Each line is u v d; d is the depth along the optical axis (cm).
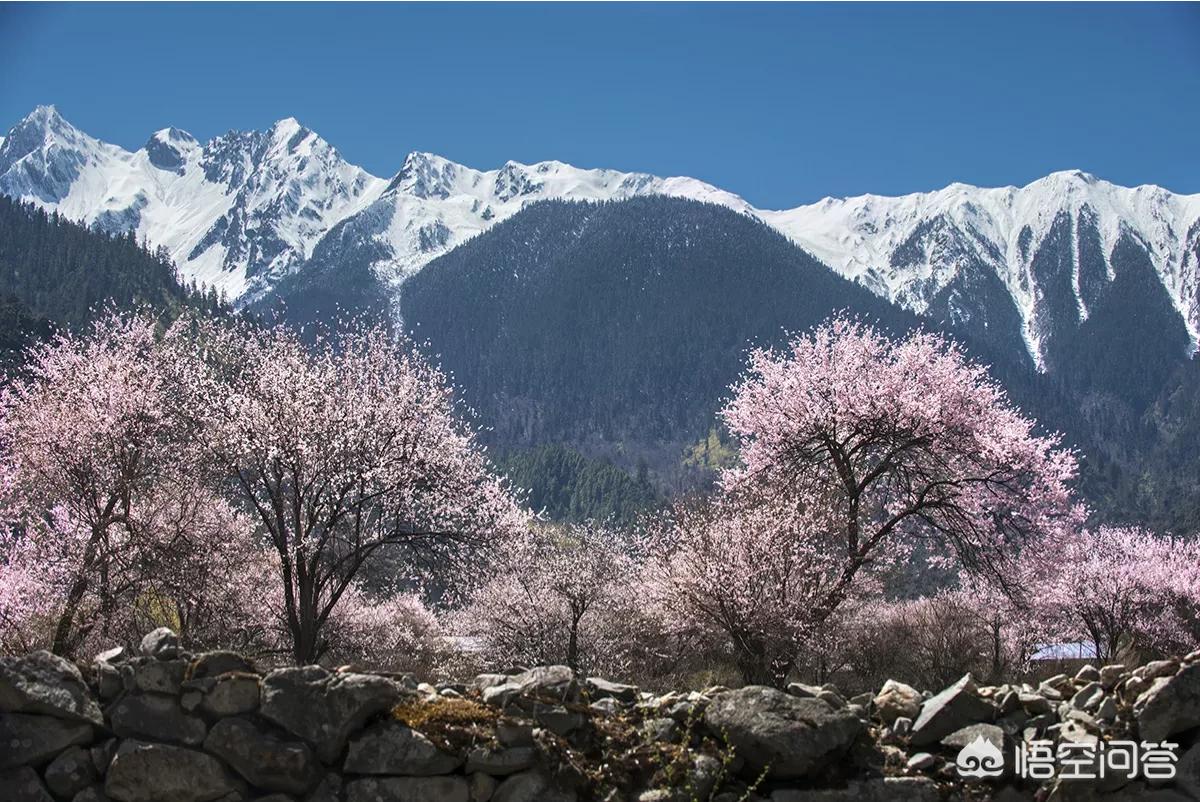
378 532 2211
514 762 717
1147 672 790
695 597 2225
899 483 2345
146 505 2372
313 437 2042
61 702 715
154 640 745
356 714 716
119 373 2289
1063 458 2248
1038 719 788
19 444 2255
